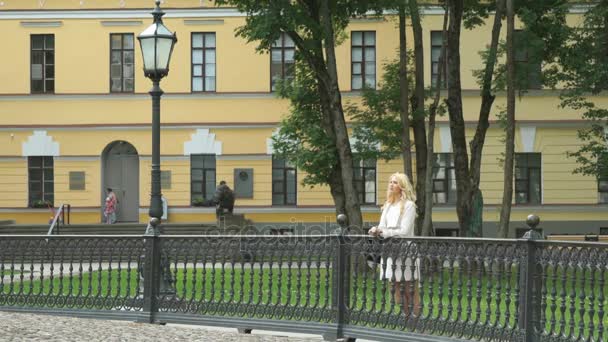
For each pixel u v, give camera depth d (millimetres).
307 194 35719
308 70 25969
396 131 25734
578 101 27625
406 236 11711
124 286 14062
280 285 12828
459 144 24531
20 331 11758
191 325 13945
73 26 36219
